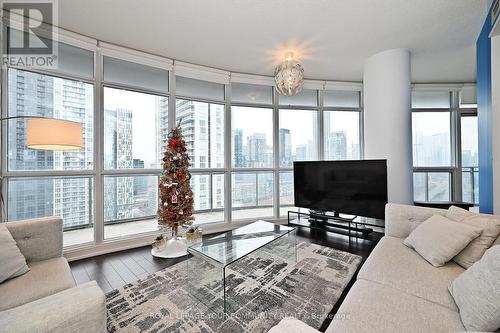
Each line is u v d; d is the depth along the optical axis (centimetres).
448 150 451
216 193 394
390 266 153
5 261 137
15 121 242
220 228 380
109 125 302
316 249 283
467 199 448
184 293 188
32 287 132
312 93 434
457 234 155
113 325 152
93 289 100
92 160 287
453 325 98
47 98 261
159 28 256
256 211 420
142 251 288
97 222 284
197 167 375
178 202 284
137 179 325
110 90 302
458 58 331
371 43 288
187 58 331
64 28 257
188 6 219
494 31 214
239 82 392
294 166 380
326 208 348
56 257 175
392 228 218
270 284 199
